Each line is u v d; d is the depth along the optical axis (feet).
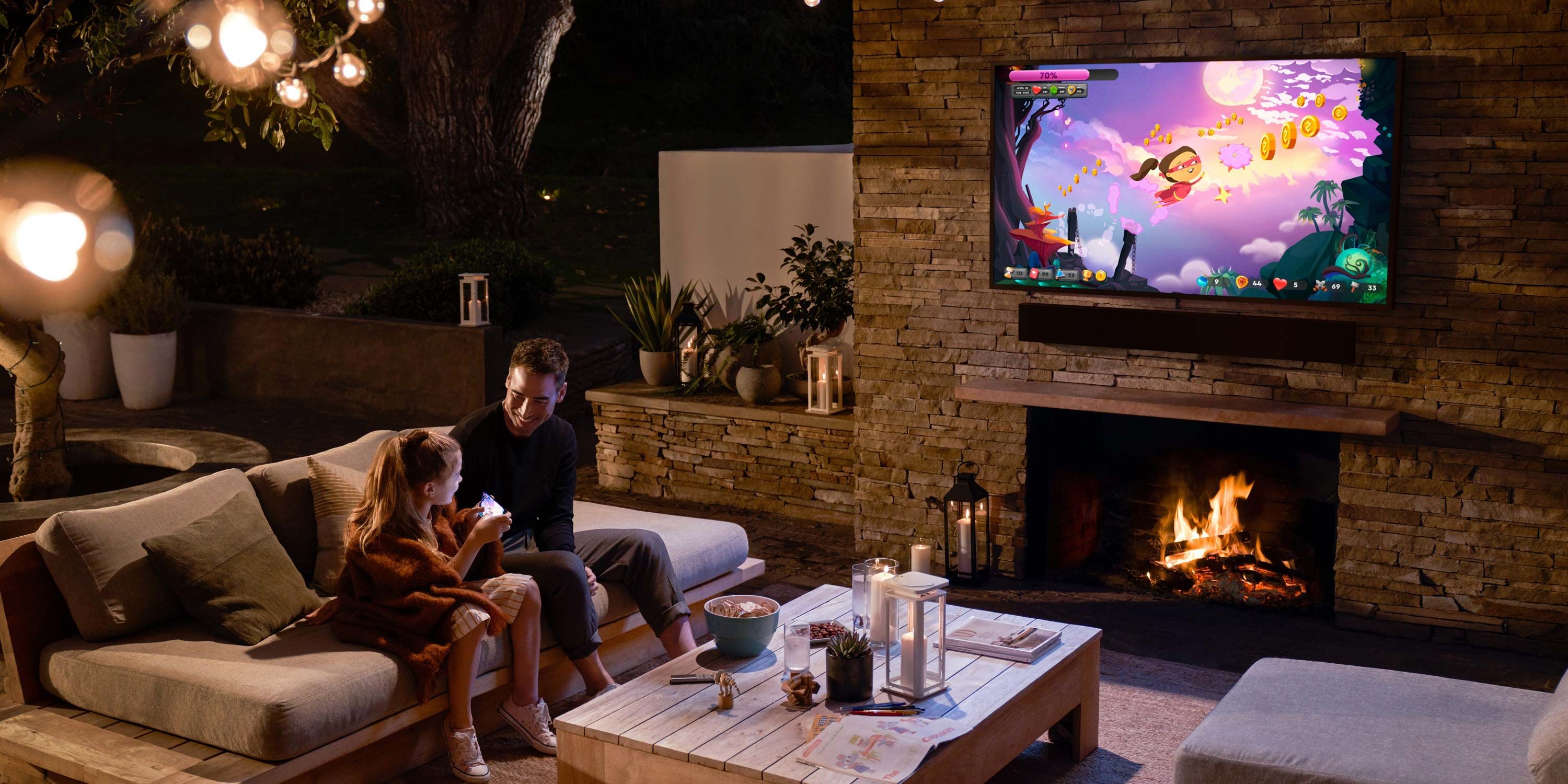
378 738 12.81
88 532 13.51
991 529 20.22
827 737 11.30
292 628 13.88
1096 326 18.71
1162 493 19.72
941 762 11.22
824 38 74.33
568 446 15.79
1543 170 15.85
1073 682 13.64
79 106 18.93
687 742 11.43
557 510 15.76
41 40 17.39
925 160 19.77
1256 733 11.14
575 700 15.71
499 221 50.11
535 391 14.75
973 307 19.81
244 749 11.96
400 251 47.98
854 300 21.16
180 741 12.46
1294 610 18.53
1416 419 17.04
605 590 15.43
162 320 31.55
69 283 32.22
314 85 17.48
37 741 12.48
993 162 19.04
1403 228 16.72
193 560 13.67
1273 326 17.51
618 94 71.46
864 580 13.88
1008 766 13.76
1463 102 16.14
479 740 14.55
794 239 23.50
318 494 15.30
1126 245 18.40
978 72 19.12
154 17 17.74
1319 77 16.74
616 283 45.70
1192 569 19.35
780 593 19.48
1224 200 17.62
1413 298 16.84
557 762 13.00
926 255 20.04
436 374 29.96
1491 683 15.92
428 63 48.42
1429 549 17.21
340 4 18.06
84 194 51.93
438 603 13.23
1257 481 18.98
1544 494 16.46
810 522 23.16
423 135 49.37
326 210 53.16
